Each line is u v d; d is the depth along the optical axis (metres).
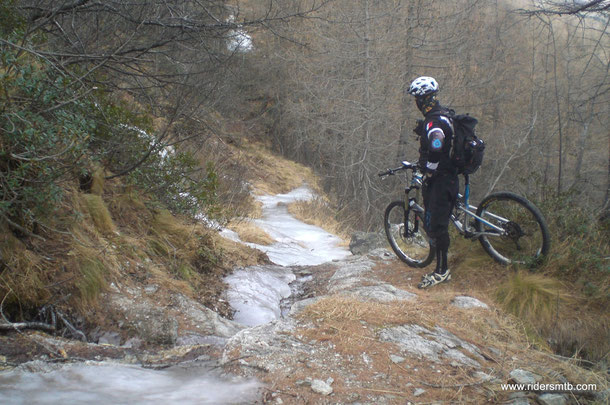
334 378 2.58
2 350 2.68
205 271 5.41
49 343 2.89
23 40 3.69
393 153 22.83
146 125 5.33
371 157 22.64
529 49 26.28
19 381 2.29
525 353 3.33
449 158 4.30
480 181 25.52
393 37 21.73
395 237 6.39
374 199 21.59
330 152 26.84
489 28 25.77
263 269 6.32
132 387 2.38
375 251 6.36
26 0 5.09
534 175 5.61
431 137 4.19
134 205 5.18
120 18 5.70
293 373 2.61
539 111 24.55
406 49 21.94
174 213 5.82
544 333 3.83
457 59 23.11
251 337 3.02
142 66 6.40
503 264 4.64
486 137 25.23
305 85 24.86
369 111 21.61
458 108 23.36
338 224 16.97
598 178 21.42
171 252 5.05
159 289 4.13
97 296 3.58
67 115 3.59
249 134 31.98
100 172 4.71
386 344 3.04
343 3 19.97
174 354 3.03
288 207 18.31
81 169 3.62
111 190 5.03
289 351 2.86
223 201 10.30
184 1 5.76
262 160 29.97
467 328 3.57
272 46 29.11
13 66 3.44
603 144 23.11
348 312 3.44
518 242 4.69
